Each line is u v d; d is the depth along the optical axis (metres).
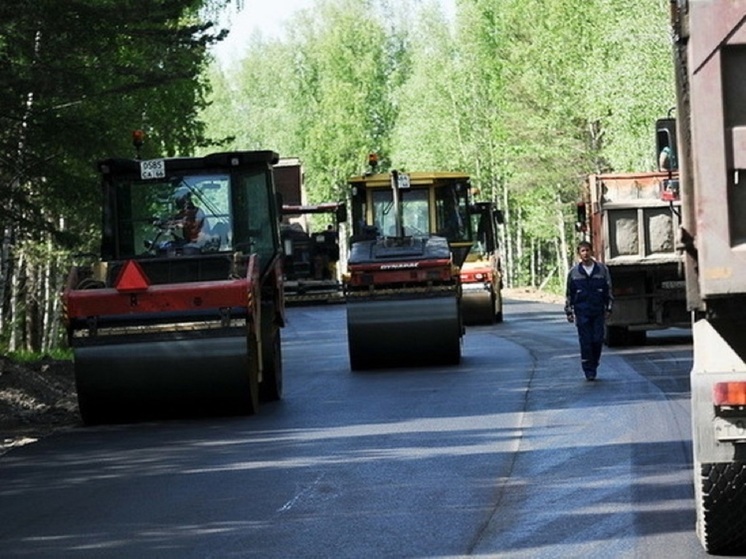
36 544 15.36
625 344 41.28
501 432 22.78
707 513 13.35
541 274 132.38
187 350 26.39
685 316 40.09
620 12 76.75
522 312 68.06
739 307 13.07
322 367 38.81
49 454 22.62
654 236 39.88
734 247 12.74
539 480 18.11
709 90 12.78
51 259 54.16
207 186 30.17
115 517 16.78
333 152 148.25
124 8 37.47
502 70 108.12
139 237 30.16
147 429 25.61
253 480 19.11
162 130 59.75
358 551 14.41
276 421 25.86
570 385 29.86
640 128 73.62
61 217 46.91
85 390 26.36
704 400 13.11
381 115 150.88
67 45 37.00
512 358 38.12
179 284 26.61
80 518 16.81
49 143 37.72
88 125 37.94
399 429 23.75
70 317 26.45
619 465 18.95
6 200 37.78
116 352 26.36
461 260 54.72
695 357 13.48
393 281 36.06
